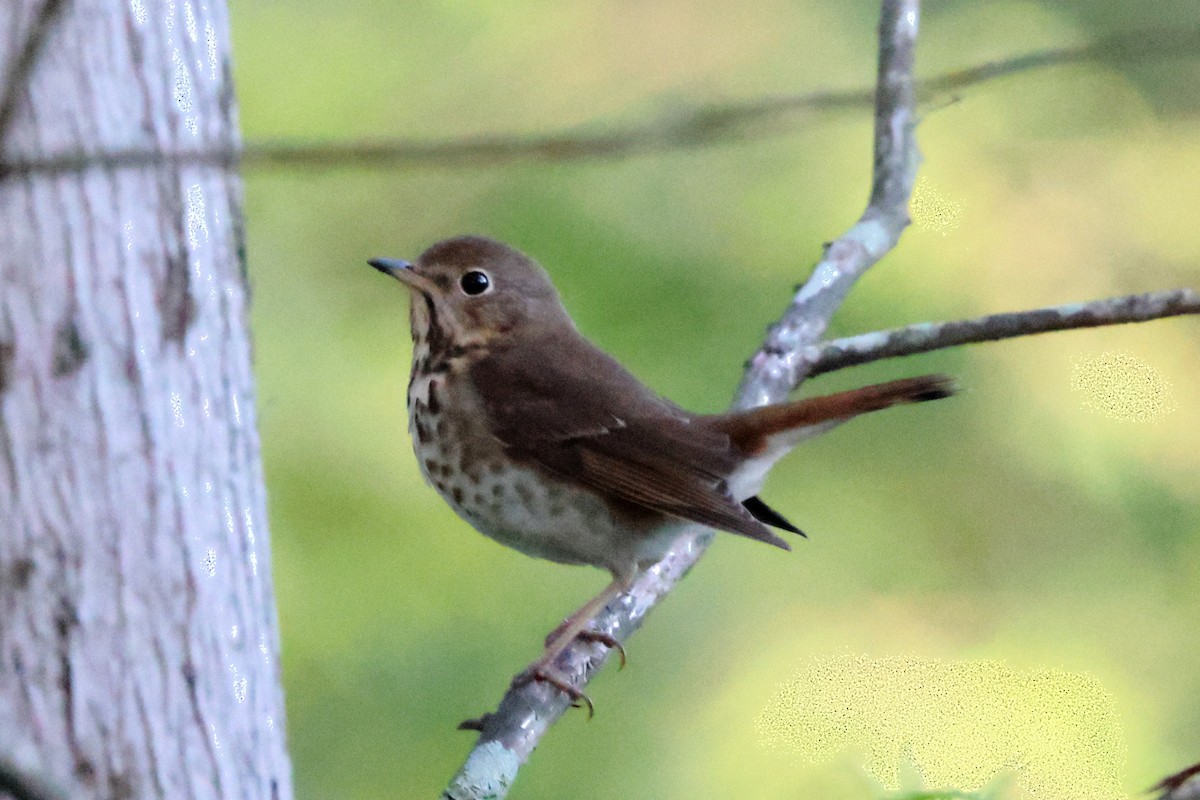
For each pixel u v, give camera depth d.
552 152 3.93
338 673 10.54
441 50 12.96
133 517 5.23
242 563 5.67
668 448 8.45
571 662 8.31
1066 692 11.88
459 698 10.58
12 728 5.07
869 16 13.52
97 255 5.15
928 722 11.28
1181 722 11.89
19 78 4.17
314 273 11.98
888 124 10.07
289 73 12.62
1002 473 12.83
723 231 11.96
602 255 11.64
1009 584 12.50
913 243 12.47
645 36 13.35
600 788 11.26
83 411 5.13
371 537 11.02
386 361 11.74
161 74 5.30
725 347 11.53
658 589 8.92
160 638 5.29
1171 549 12.64
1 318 5.03
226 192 5.72
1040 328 8.58
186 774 5.33
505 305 8.92
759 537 8.05
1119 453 12.88
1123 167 13.38
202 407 5.48
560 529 8.64
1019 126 13.48
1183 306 8.20
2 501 5.05
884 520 12.77
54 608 5.11
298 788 10.24
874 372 12.69
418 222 11.95
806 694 11.62
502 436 8.56
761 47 13.19
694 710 11.77
